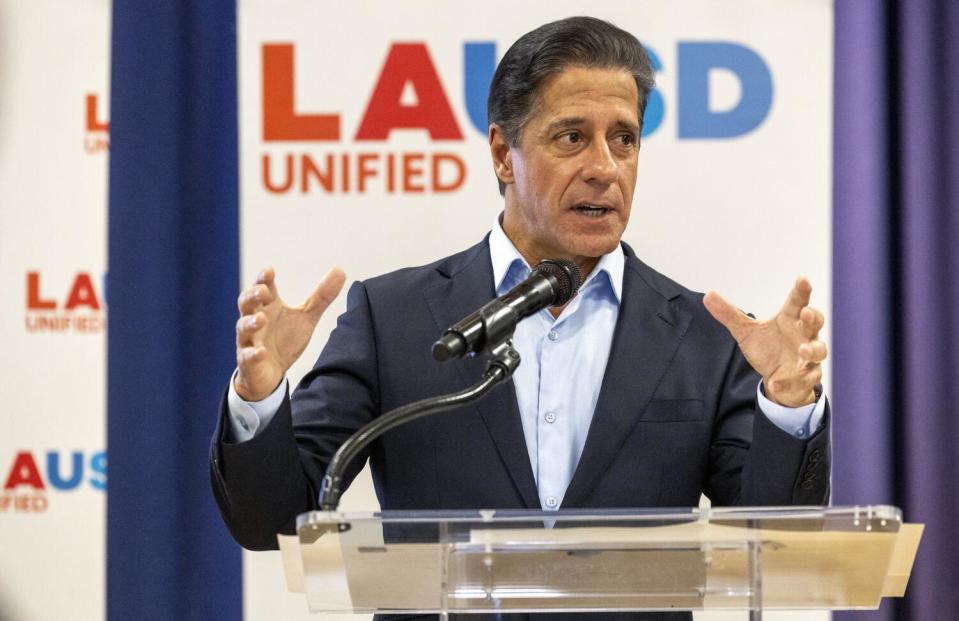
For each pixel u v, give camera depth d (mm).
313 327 4453
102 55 7656
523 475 4945
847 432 7699
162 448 7738
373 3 7031
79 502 7617
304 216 7000
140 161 7730
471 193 7051
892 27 7918
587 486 4891
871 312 7668
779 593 3799
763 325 4379
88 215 7656
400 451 5059
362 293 5449
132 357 7711
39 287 7605
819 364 4254
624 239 6918
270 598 7039
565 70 5062
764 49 6918
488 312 4012
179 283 7793
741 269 6891
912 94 7789
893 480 7852
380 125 7031
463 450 4996
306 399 5109
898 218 7875
